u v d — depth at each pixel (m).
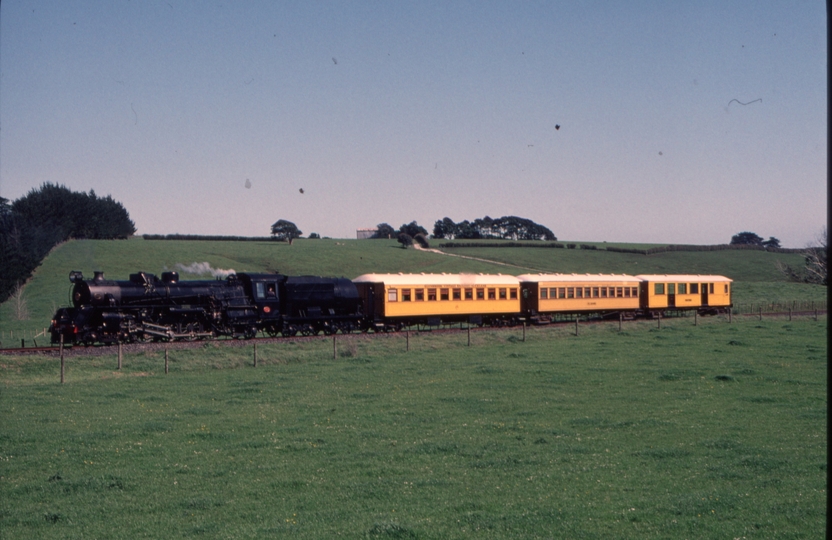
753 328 54.84
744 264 138.88
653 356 38.75
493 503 14.52
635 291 65.06
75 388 29.17
